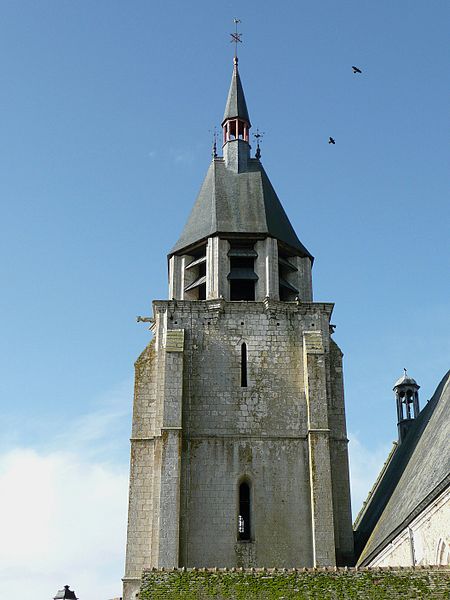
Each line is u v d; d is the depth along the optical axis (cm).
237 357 4428
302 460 4234
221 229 4653
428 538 3234
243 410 4322
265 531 4084
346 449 4322
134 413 4353
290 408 4341
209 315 4506
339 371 4488
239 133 5225
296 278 4772
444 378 4297
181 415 4219
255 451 4241
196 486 4166
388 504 4144
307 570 3141
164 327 4512
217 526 4088
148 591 3081
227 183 4969
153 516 4106
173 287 4744
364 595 2972
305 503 4144
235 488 4172
